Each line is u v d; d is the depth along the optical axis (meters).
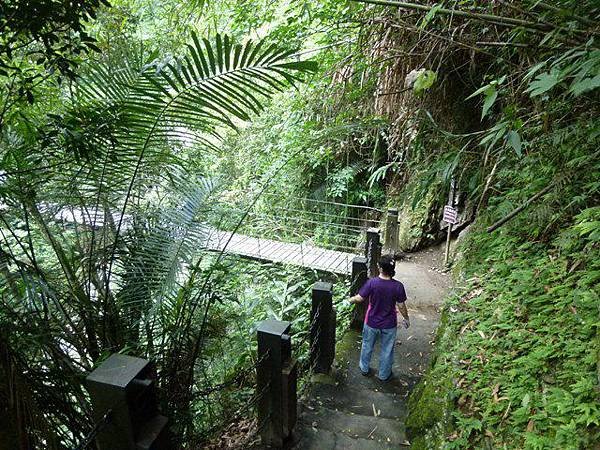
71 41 1.97
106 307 2.54
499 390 2.27
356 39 4.07
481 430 2.13
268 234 8.20
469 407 2.34
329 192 8.57
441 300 5.36
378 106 4.36
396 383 3.68
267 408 2.79
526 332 2.52
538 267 3.01
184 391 2.76
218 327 3.03
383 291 3.55
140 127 2.30
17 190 2.18
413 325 4.77
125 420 1.62
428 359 4.08
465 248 4.63
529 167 3.25
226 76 2.13
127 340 2.52
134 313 2.58
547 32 1.94
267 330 2.68
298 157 7.75
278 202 9.12
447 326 3.32
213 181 2.97
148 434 1.68
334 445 2.87
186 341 2.86
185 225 2.64
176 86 2.16
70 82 2.30
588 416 1.70
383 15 3.50
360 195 8.47
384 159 7.72
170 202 2.79
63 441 2.40
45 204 2.47
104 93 2.36
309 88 5.43
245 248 7.26
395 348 4.30
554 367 2.17
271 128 8.89
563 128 2.83
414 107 4.16
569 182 2.73
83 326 2.55
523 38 2.33
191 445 2.78
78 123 2.19
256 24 4.91
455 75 4.04
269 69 2.12
